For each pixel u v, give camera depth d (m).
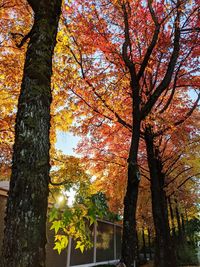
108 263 20.80
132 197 6.53
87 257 17.25
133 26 10.05
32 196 2.80
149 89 10.97
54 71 9.30
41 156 3.01
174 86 10.70
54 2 3.73
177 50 8.35
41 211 2.81
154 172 11.02
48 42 3.51
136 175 6.64
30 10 8.28
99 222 20.75
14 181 2.86
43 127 3.13
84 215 2.93
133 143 6.99
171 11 8.89
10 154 10.88
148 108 7.48
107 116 11.01
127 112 10.91
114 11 9.75
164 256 10.48
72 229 3.31
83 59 9.92
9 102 8.93
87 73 10.05
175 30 8.77
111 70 10.21
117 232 25.59
